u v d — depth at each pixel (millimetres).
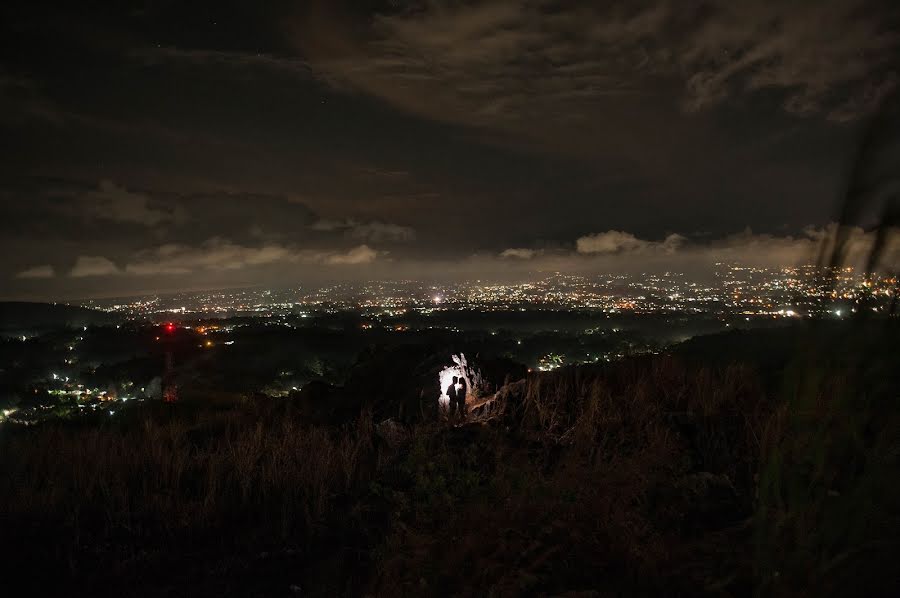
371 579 3635
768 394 5043
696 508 3619
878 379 1918
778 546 2158
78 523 4387
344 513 4504
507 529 3213
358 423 6156
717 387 5469
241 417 7230
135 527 4391
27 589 3648
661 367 6254
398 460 5086
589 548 3125
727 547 2994
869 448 1963
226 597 3611
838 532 2008
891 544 1909
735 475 4156
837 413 2020
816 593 2023
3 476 4883
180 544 4207
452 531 3432
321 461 5121
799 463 2129
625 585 2910
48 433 6047
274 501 4750
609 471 3592
